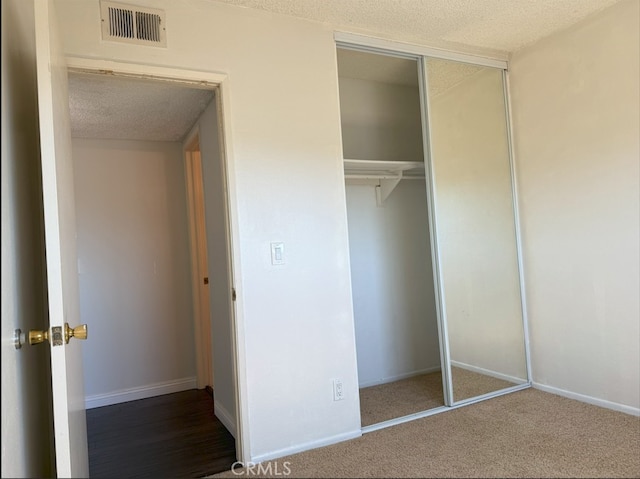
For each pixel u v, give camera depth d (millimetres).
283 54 2496
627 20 2586
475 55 3145
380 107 3643
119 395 3596
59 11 2025
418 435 2512
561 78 2955
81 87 2604
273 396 2375
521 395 3078
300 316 2471
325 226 2574
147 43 2182
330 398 2525
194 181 3861
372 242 3609
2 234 1151
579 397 2930
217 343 3047
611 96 2680
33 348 1564
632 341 2623
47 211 1307
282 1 2369
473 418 2711
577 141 2879
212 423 2992
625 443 2273
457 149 3096
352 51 2980
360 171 3359
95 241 3607
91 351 3541
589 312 2852
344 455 2328
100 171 3648
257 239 2381
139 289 3730
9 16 1370
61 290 1311
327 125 2609
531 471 2049
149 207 3799
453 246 3039
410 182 3799
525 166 3230
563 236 2994
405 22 2686
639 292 2582
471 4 2510
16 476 1240
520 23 2797
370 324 3559
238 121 2365
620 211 2660
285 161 2475
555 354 3084
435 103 3029
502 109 3303
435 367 3828
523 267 3287
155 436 2809
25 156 1569
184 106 3012
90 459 2500
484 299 3143
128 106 2955
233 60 2369
